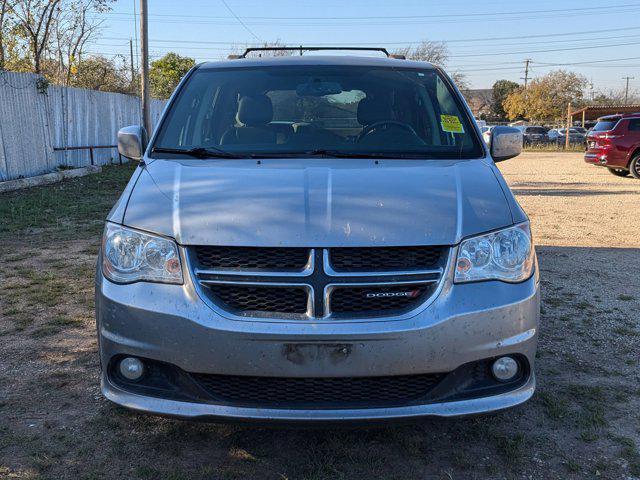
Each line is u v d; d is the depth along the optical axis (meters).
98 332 2.80
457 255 2.65
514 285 2.71
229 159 3.36
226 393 2.62
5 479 2.73
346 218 2.66
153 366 2.68
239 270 2.59
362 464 2.91
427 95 3.96
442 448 3.06
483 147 3.60
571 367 4.04
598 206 11.44
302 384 2.58
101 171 16.44
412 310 2.57
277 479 2.79
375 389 2.60
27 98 13.31
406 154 3.45
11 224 8.59
